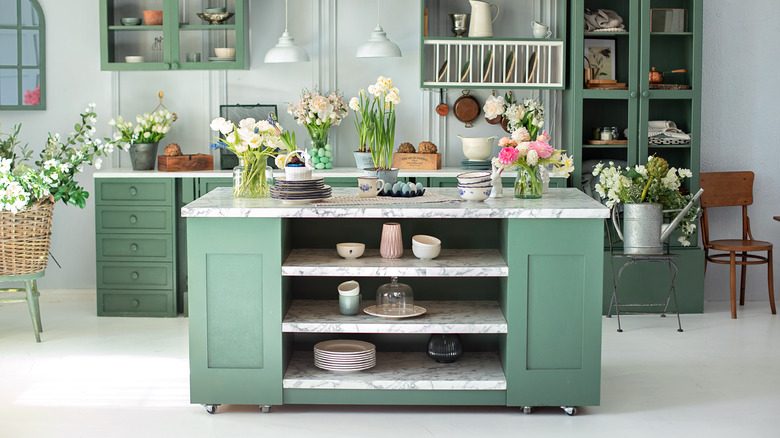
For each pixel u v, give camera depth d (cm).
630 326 591
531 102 606
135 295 620
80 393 449
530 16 659
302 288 464
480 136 668
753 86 663
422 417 416
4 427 400
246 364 411
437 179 615
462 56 649
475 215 402
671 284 624
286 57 612
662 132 628
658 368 493
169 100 662
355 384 410
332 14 657
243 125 442
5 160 525
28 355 520
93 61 658
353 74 663
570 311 407
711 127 664
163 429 398
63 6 653
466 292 462
